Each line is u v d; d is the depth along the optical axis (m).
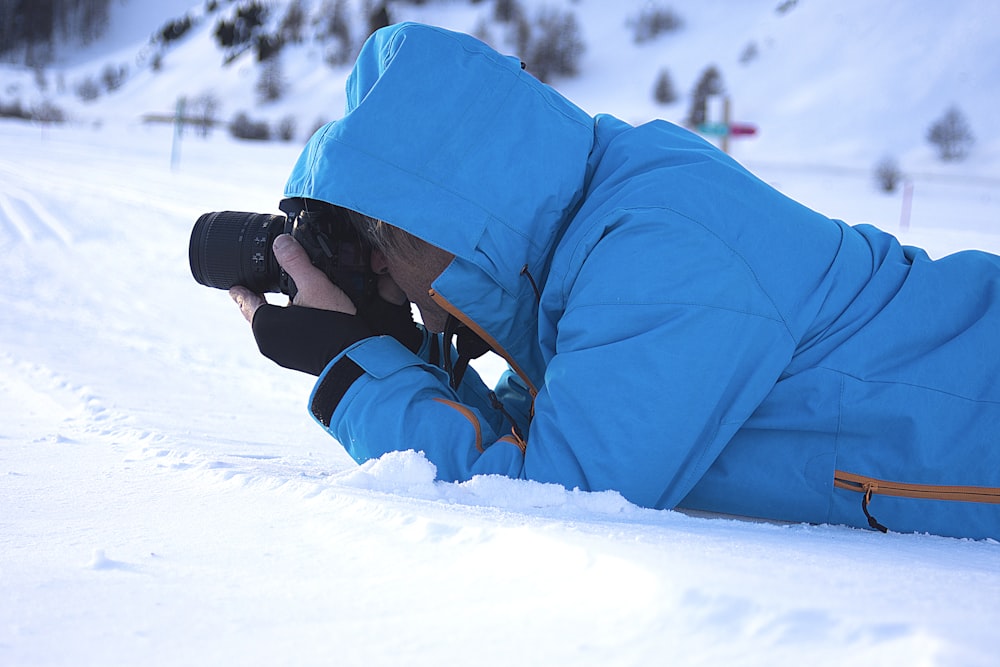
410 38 1.70
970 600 0.87
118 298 5.50
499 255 1.65
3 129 29.98
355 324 1.73
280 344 1.74
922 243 9.30
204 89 59.72
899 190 23.73
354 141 1.66
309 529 1.21
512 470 1.59
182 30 73.25
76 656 0.78
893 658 0.69
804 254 1.63
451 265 1.66
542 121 1.70
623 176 1.69
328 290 1.76
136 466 1.71
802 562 1.08
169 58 68.88
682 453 1.53
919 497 1.58
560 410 1.56
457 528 1.12
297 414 3.07
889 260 1.73
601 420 1.52
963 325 1.66
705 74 46.28
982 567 1.26
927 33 45.47
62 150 19.70
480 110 1.67
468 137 1.66
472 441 1.64
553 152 1.69
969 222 13.66
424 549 1.08
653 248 1.56
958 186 25.27
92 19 81.69
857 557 1.20
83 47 81.12
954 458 1.58
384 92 1.67
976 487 1.58
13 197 8.96
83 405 2.70
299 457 2.15
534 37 56.22
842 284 1.64
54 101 62.88
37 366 3.25
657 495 1.54
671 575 0.85
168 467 1.71
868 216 14.68
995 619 0.78
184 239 7.99
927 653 0.68
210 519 1.27
